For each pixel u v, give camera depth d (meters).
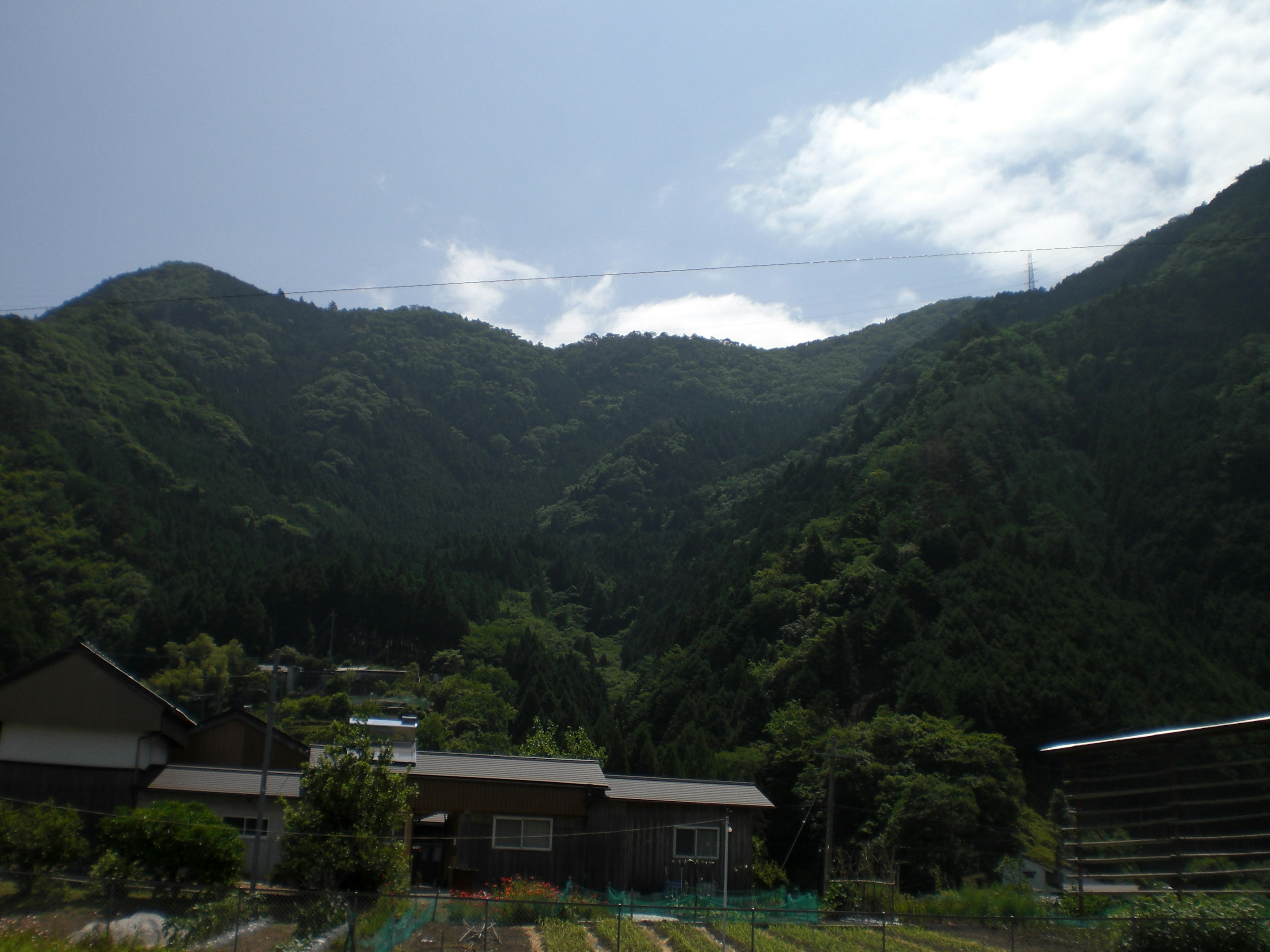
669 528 154.88
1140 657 54.06
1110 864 29.16
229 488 131.38
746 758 44.19
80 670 23.47
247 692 59.91
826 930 20.28
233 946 15.02
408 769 24.83
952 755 37.97
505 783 25.56
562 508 181.88
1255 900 17.28
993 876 33.00
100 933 14.98
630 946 17.70
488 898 17.64
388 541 134.25
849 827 37.91
